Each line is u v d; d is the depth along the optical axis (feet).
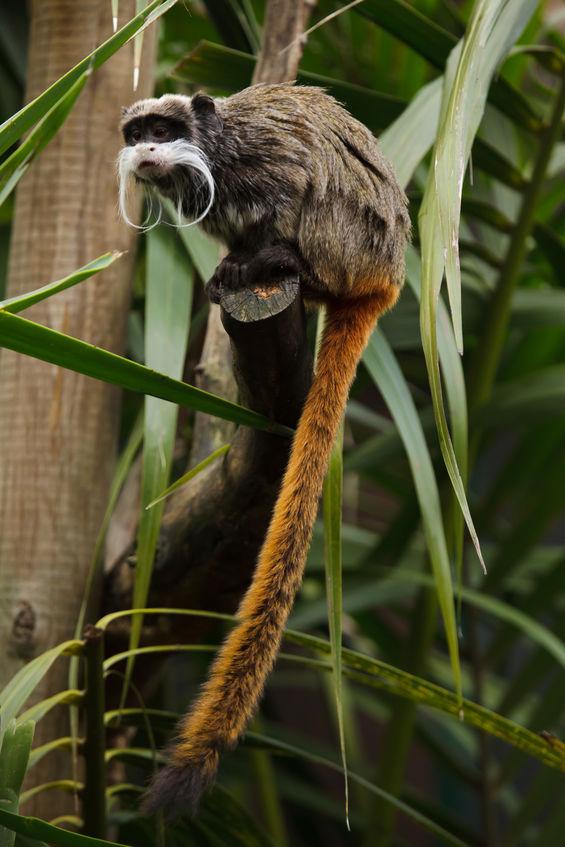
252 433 9.62
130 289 12.82
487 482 23.62
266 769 17.66
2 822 7.52
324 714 30.19
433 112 11.63
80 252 12.48
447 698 9.80
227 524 10.62
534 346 17.16
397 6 12.23
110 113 12.67
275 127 11.09
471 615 16.25
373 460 15.26
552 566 16.71
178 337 11.49
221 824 11.48
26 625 11.80
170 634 12.18
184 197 11.59
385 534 15.47
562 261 14.93
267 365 8.77
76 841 7.56
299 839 19.29
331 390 9.72
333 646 7.80
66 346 6.97
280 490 9.98
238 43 14.51
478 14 8.42
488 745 16.58
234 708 8.29
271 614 8.73
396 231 10.98
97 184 12.58
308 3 12.89
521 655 22.81
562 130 14.02
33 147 7.64
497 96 13.37
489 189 17.03
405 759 15.20
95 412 12.37
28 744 8.09
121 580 12.34
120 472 11.68
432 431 14.87
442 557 9.57
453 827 15.55
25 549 12.00
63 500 12.08
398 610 17.44
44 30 12.84
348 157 10.91
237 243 11.53
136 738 14.62
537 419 14.79
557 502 15.51
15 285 12.59
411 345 14.43
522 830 14.87
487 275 16.29
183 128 11.45
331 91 13.29
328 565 8.19
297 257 10.55
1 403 12.35
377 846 15.06
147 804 7.61
